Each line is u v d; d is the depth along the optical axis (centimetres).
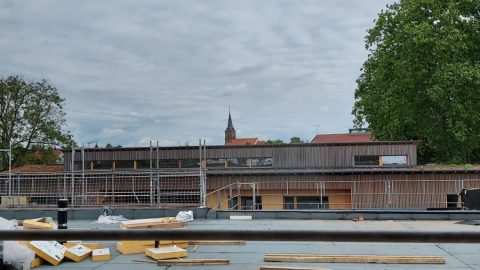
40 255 911
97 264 923
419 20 3797
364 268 889
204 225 1541
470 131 3684
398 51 3850
